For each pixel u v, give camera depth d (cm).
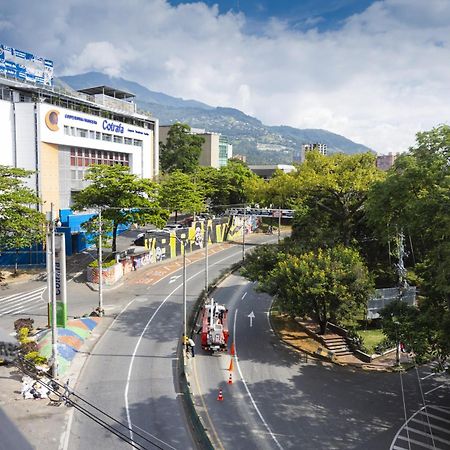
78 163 7625
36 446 2262
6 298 4772
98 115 8344
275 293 3850
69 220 6869
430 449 2466
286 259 3972
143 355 3534
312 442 2478
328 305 3747
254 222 10675
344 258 3834
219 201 11056
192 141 12500
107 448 2291
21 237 4997
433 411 2908
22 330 3491
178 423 2570
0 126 6450
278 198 4659
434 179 2702
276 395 3025
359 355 3831
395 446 2481
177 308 4778
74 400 2761
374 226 4262
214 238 8756
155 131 10325
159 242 7025
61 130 7019
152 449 2298
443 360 2769
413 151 2955
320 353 3766
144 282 5803
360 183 4144
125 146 8850
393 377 3450
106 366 3297
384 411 2888
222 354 3684
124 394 2884
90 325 4059
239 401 2908
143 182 5997
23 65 6794
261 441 2458
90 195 5778
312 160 4528
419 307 3058
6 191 5259
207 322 3797
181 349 3691
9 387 2839
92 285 5441
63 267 3328
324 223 4988
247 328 4341
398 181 2847
